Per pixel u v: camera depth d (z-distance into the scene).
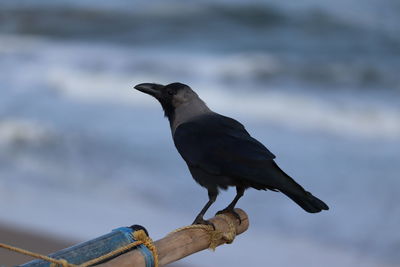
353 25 29.22
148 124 17.17
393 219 11.12
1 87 21.39
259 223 10.85
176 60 25.52
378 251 9.96
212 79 23.83
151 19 31.66
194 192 12.29
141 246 3.24
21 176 13.18
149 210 11.48
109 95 21.14
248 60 25.22
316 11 30.59
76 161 13.97
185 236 3.57
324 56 26.48
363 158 14.96
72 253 3.02
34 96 20.30
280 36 29.36
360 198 12.29
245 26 30.03
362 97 21.47
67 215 11.12
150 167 13.61
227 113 20.08
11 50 27.28
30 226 10.55
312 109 19.89
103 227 10.67
